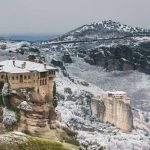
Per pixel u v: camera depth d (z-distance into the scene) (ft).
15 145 528.22
